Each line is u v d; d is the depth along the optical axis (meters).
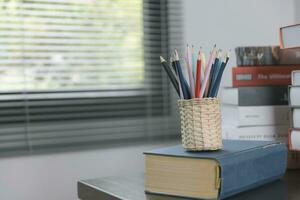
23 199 1.14
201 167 0.63
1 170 1.13
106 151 1.26
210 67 0.70
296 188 0.71
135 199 0.67
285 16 1.39
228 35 1.36
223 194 0.62
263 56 0.92
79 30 1.30
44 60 1.26
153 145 1.34
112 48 1.35
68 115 1.30
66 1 1.28
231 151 0.67
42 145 1.26
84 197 0.80
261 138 0.89
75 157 1.21
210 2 1.34
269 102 0.89
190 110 0.68
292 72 0.80
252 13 1.38
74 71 1.30
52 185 1.18
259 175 0.70
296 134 0.80
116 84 1.36
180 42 1.37
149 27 1.40
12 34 1.21
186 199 0.65
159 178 0.68
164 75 1.41
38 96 1.26
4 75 1.21
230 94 0.91
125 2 1.36
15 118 1.23
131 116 1.38
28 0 1.23
